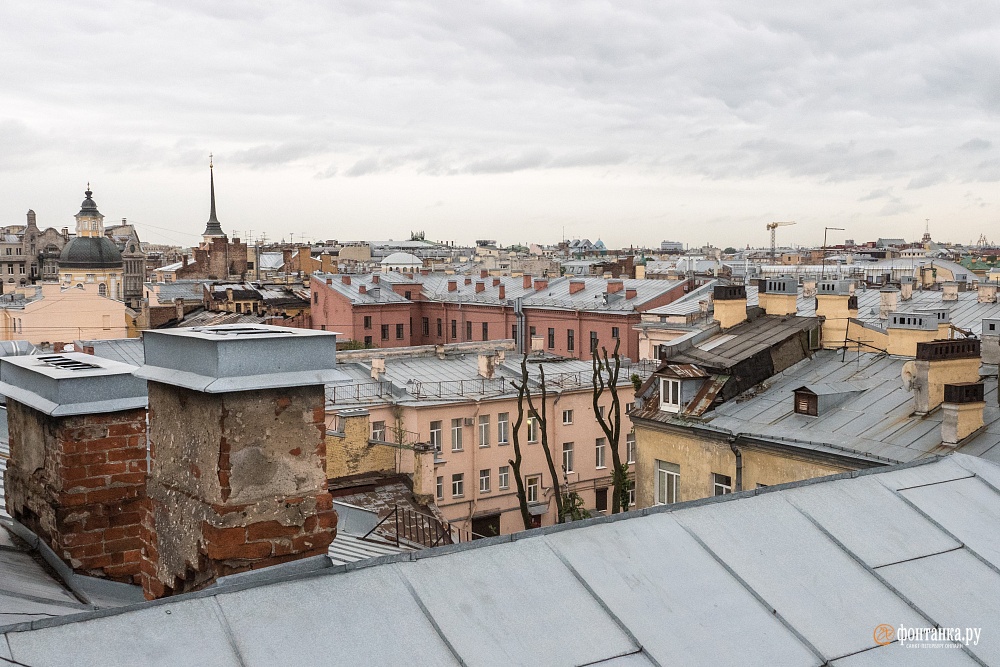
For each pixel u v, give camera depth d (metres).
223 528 7.98
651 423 27.98
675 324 71.75
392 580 7.65
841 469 22.50
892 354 27.92
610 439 18.86
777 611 8.37
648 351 74.25
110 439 10.21
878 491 10.98
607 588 8.12
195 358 8.34
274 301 115.19
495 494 47.78
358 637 6.98
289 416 8.30
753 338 29.45
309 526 8.41
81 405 10.05
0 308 106.31
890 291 56.31
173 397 8.70
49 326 103.44
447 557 8.08
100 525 10.16
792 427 24.53
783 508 10.11
